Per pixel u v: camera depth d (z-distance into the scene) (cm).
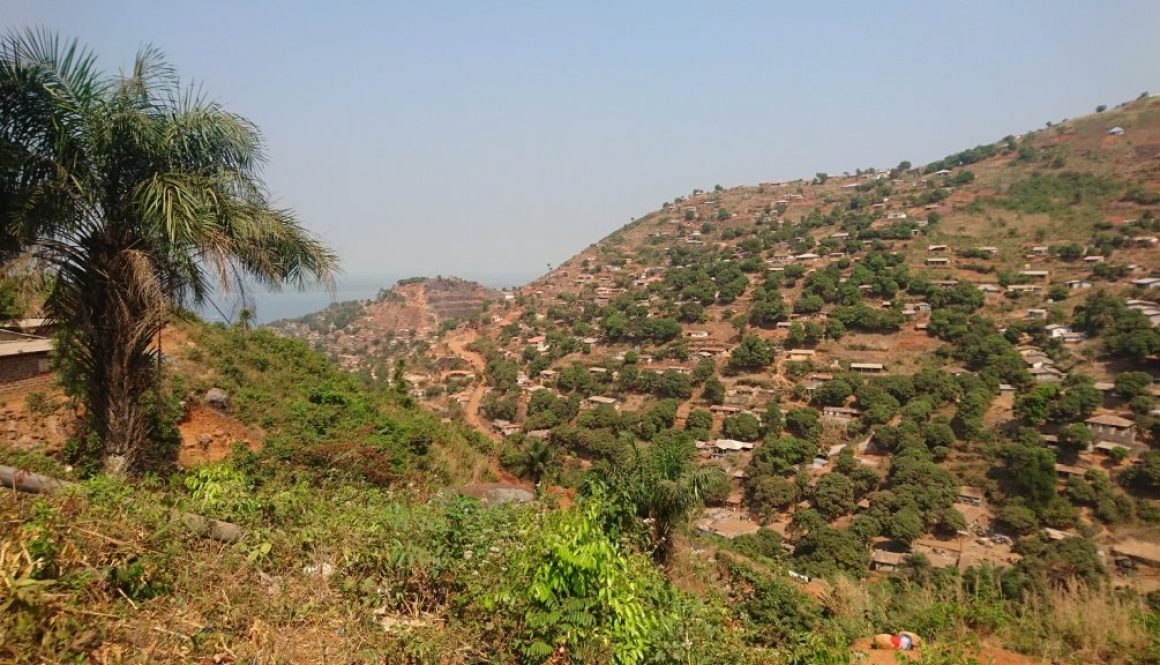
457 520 495
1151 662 530
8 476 423
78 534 360
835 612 788
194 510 461
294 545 442
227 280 625
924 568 2653
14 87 565
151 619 320
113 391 627
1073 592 639
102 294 625
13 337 1052
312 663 315
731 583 865
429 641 350
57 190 579
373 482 983
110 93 616
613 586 407
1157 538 3016
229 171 673
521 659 374
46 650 261
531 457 1830
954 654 549
